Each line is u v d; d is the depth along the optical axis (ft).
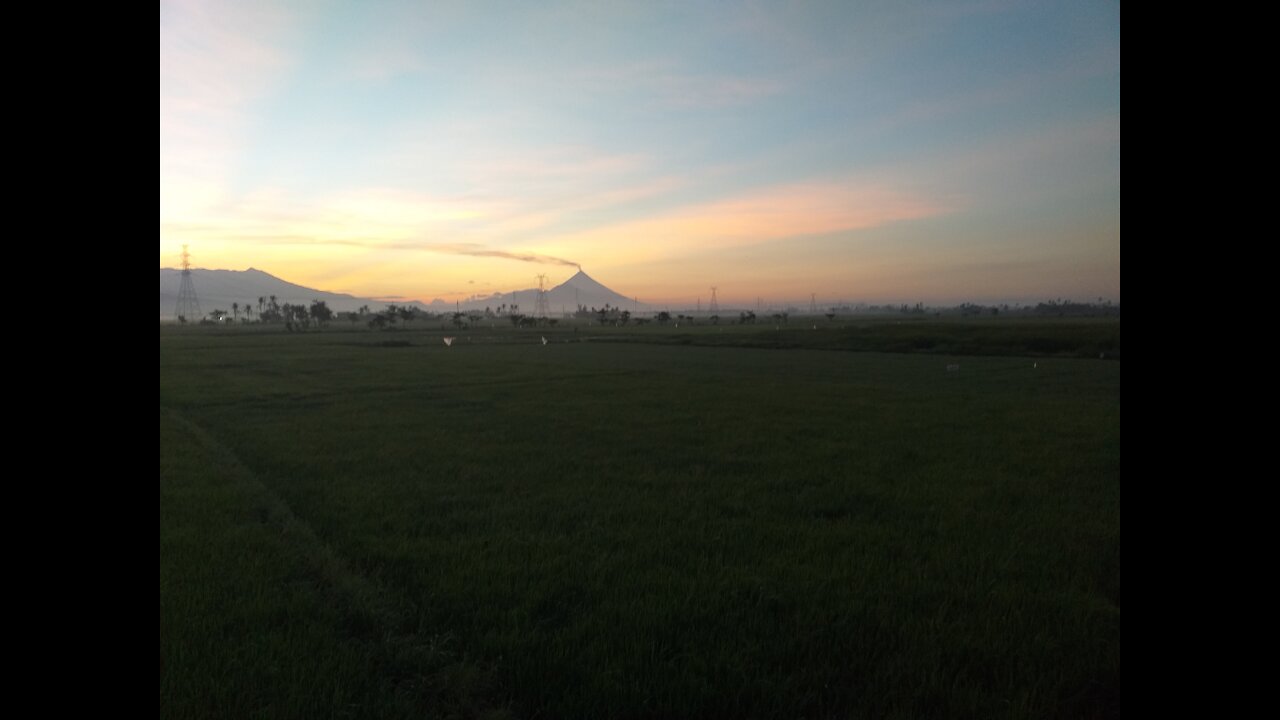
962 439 55.21
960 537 29.58
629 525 31.45
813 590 23.50
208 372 124.67
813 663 18.45
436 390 95.86
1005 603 22.15
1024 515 33.01
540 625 20.93
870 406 77.15
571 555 27.17
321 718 15.85
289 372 125.49
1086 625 20.48
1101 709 16.16
